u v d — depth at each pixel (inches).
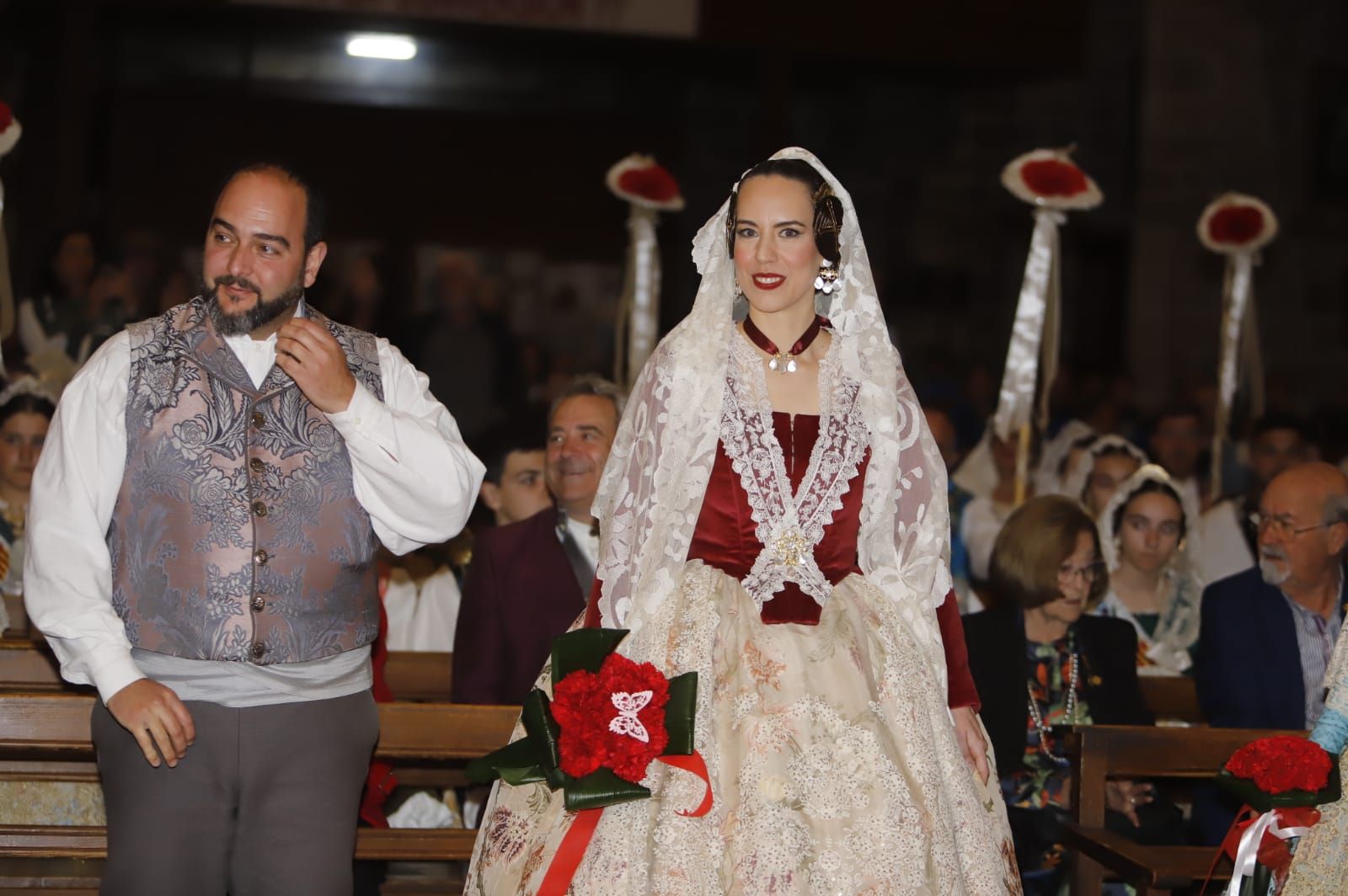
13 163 440.8
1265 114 480.1
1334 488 160.6
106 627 99.6
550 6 445.1
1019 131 497.0
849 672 108.5
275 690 103.3
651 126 512.4
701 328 115.9
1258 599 162.1
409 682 164.2
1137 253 482.9
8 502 195.3
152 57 482.3
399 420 105.8
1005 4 463.5
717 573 112.4
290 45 492.4
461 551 190.9
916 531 117.5
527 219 508.4
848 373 117.6
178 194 482.9
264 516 103.8
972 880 107.4
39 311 296.8
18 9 442.9
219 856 102.2
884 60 463.2
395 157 501.4
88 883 129.4
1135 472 223.1
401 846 128.6
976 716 119.1
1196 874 130.4
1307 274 480.1
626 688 101.9
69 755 137.5
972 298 498.9
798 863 100.6
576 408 156.5
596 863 101.7
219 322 104.7
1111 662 163.9
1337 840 123.3
